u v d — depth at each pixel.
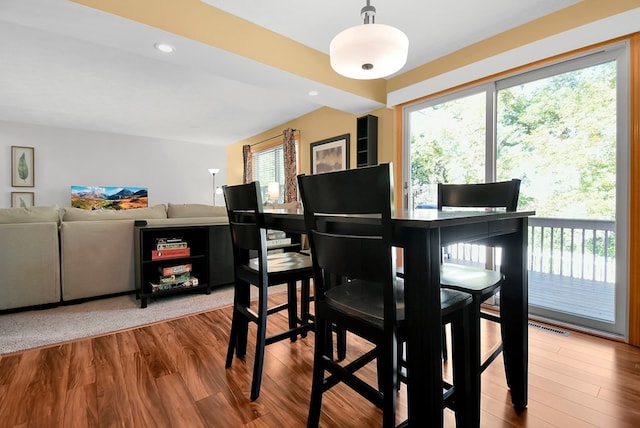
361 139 3.77
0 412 1.29
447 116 3.11
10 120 5.37
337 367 1.12
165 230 3.12
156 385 1.49
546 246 3.06
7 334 2.09
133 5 1.90
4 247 2.46
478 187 1.78
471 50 2.79
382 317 0.95
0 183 5.40
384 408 0.93
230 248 3.27
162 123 5.57
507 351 1.37
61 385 1.49
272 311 1.92
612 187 2.15
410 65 3.23
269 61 2.56
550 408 1.33
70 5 1.73
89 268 2.82
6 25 2.51
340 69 1.74
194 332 2.14
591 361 1.74
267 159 6.15
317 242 1.10
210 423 1.24
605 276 2.73
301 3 2.22
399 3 2.21
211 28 2.23
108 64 3.21
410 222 0.87
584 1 2.15
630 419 1.25
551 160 2.45
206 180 7.61
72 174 6.03
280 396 1.42
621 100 2.06
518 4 2.21
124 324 2.28
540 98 2.49
